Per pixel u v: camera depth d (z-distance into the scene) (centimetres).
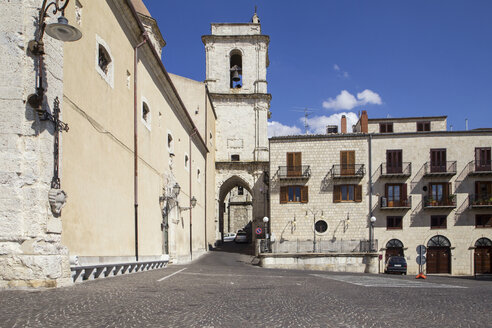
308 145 3997
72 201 1132
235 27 5397
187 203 3219
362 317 634
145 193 1980
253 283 1276
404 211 3841
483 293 1111
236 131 5253
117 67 1578
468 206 3816
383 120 4459
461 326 578
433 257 3794
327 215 3903
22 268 873
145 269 1831
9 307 652
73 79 1155
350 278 1781
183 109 2892
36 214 901
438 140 3900
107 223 1431
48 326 527
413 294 1017
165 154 2447
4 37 918
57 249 932
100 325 542
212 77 5325
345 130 4694
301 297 895
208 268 2220
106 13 1457
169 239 2548
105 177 1416
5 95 910
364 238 3844
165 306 714
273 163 4019
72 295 802
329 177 3944
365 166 3925
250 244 5678
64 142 1084
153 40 3712
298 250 3650
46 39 965
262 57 5356
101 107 1388
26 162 908
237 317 624
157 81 2252
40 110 920
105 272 1299
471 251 3772
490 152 3859
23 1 927
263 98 5266
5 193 891
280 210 3950
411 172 3881
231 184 5547
